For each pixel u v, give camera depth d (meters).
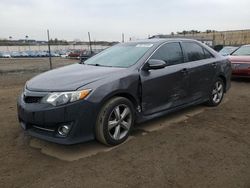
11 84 11.16
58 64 26.45
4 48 83.31
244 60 10.02
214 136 4.66
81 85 3.92
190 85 5.56
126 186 3.20
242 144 4.34
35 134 4.04
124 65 4.75
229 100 7.28
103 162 3.75
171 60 5.24
